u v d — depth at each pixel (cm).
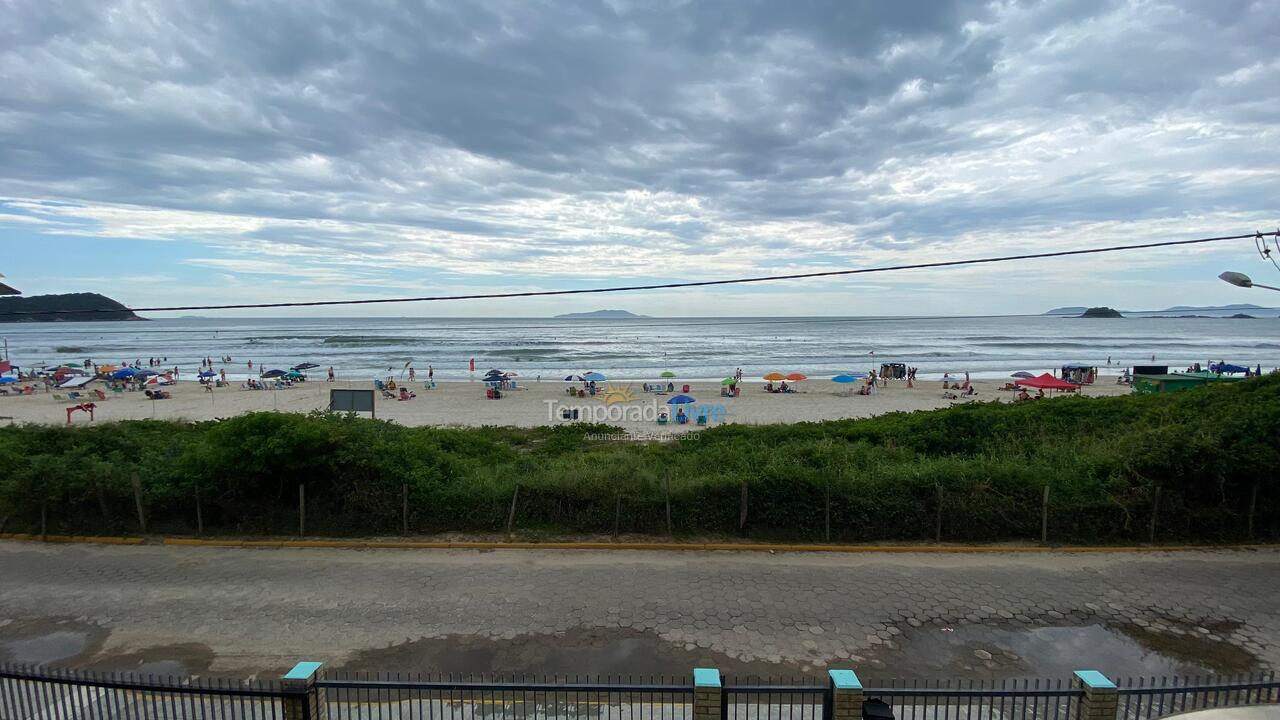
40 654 841
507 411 3828
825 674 785
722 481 1289
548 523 1299
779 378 4706
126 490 1286
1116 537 1244
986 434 1786
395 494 1285
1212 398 1727
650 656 827
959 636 884
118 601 991
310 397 4381
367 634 886
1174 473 1246
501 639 872
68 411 3438
